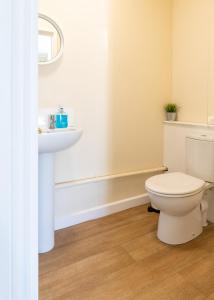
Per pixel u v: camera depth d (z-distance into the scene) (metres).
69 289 1.27
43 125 1.76
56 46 1.77
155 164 2.49
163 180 1.77
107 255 1.57
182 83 2.36
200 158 1.93
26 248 0.47
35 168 0.47
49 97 1.79
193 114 2.28
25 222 0.46
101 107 2.07
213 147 1.84
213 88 2.08
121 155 2.25
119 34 2.09
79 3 1.85
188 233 1.74
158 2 2.29
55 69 1.79
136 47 2.20
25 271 0.47
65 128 1.78
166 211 1.64
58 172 1.91
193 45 2.22
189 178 1.81
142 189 2.44
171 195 1.54
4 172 0.42
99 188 2.14
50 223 1.62
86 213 2.06
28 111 0.44
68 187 1.96
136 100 2.28
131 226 1.97
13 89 0.42
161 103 2.46
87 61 1.94
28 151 0.45
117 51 2.09
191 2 2.20
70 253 1.59
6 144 0.42
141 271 1.41
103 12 1.98
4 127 0.41
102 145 2.12
